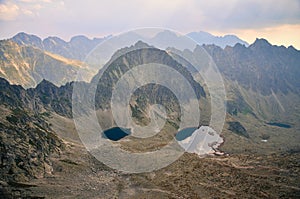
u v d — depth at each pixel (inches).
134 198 3806.6
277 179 4840.1
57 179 4458.7
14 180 4160.9
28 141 5290.4
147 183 4197.8
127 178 4343.0
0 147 4694.9
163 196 3868.1
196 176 4616.1
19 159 4638.3
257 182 4655.5
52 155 5265.8
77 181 4375.0
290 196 4121.6
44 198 3759.8
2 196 3654.0
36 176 4448.8
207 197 3951.8
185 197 3887.8
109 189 4082.2
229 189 4301.2
